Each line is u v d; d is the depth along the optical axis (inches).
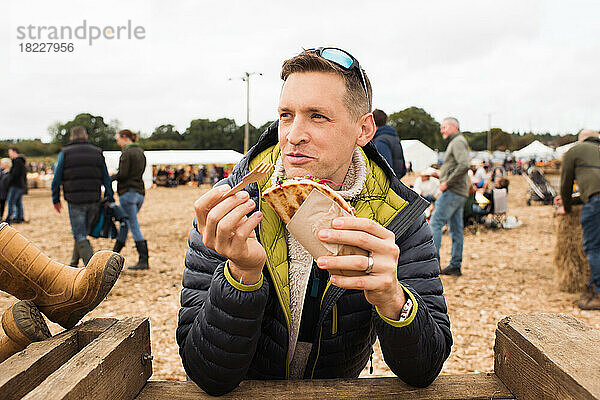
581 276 229.1
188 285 49.0
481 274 271.4
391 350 41.8
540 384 38.7
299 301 48.4
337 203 34.6
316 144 43.0
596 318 195.0
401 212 49.1
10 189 502.6
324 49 44.6
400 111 3602.4
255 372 51.0
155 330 185.0
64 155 240.7
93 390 35.3
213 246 37.1
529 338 41.1
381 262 34.3
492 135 3846.0
